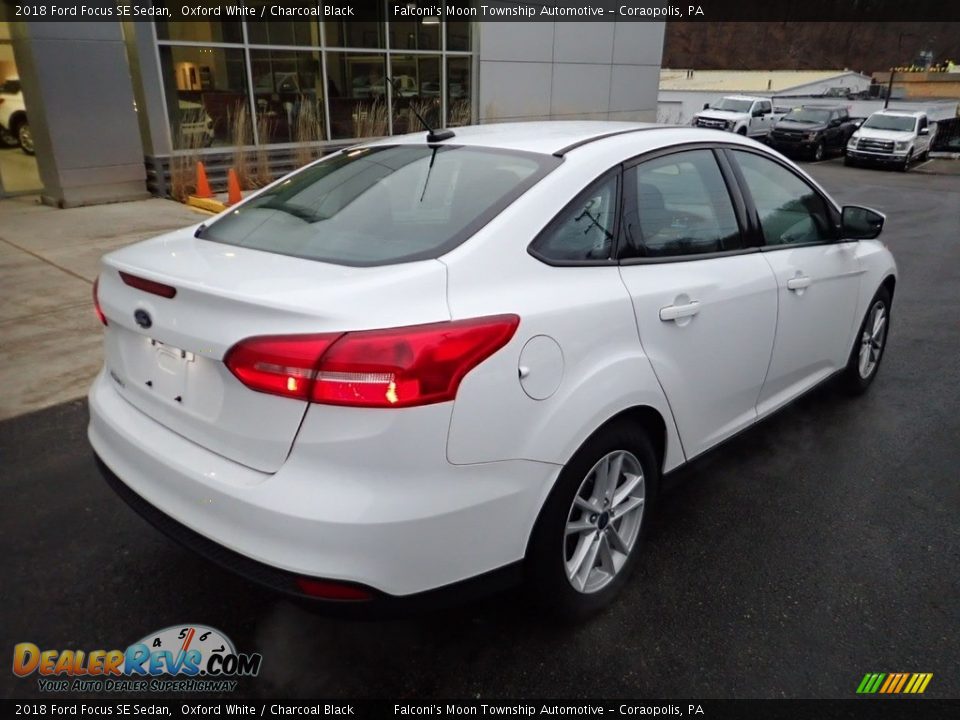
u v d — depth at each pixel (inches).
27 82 394.3
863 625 100.3
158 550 115.0
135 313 86.7
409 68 570.3
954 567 113.0
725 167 121.2
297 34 497.0
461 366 75.9
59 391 173.3
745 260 119.3
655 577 109.7
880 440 155.2
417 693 88.7
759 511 128.0
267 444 76.7
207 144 465.1
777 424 162.6
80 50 390.0
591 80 695.7
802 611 102.9
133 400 95.2
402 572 76.5
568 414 85.9
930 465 144.6
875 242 170.1
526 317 82.4
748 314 116.8
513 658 93.9
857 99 1493.6
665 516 126.4
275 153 501.4
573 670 92.0
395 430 73.0
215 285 79.3
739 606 103.7
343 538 73.1
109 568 110.4
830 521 125.1
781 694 88.7
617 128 118.0
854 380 170.7
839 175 786.2
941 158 999.6
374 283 78.0
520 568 87.4
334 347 72.1
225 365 77.2
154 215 388.8
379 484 74.1
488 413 78.6
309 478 74.5
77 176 407.8
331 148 525.7
